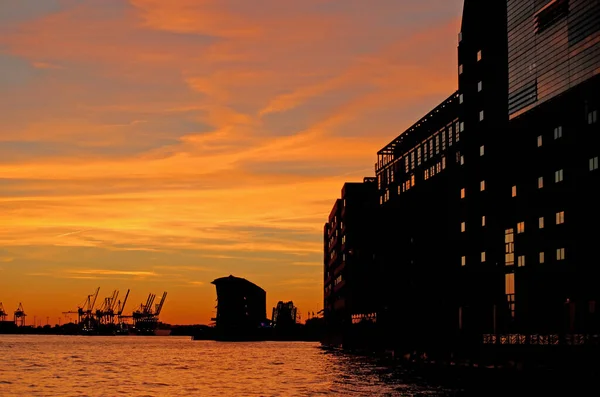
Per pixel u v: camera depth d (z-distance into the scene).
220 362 198.75
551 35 117.81
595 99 108.69
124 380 134.12
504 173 132.38
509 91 129.25
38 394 107.94
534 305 119.12
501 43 137.75
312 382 125.19
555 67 116.62
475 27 143.88
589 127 109.75
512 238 127.88
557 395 90.25
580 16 110.81
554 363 95.00
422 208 185.00
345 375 134.38
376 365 164.00
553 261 115.75
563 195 114.62
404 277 194.62
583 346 92.69
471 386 110.62
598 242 106.56
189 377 141.12
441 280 164.50
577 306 108.69
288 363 189.50
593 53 107.75
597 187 107.31
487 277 133.50
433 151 184.75
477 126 140.88
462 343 135.50
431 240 177.00
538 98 120.38
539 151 121.38
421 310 176.38
